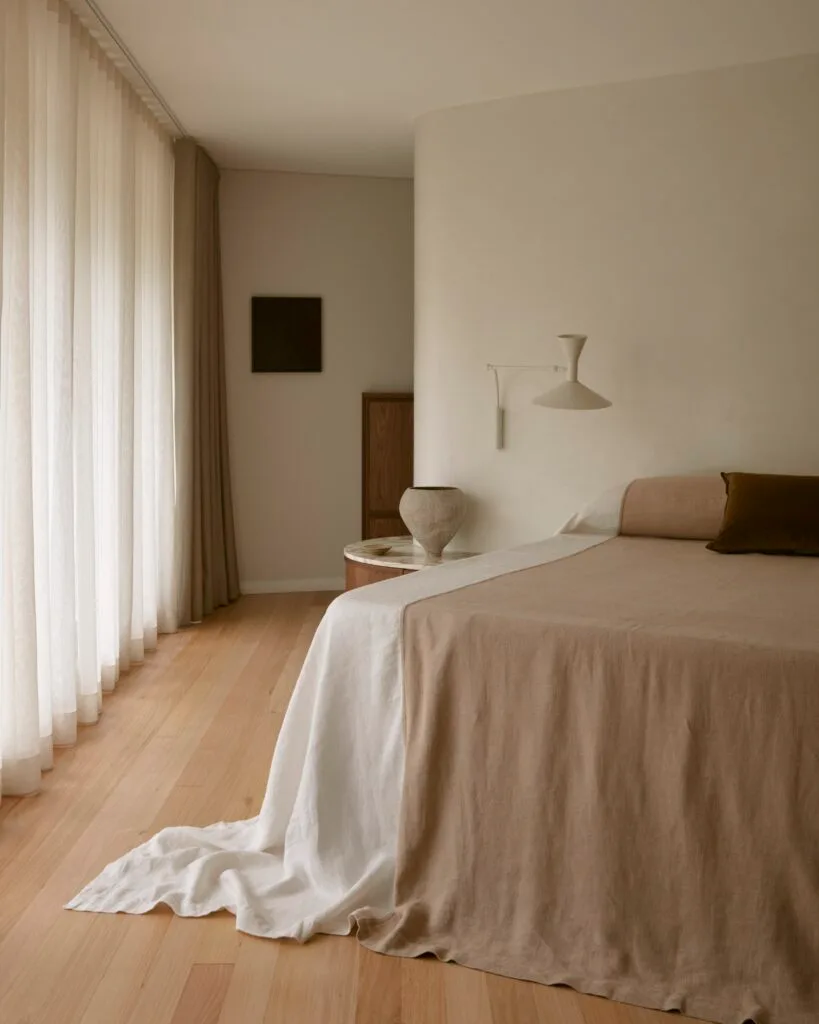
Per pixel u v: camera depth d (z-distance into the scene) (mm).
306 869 2230
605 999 1853
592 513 3943
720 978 1819
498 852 2049
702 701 1866
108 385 3877
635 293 4062
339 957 1982
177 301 4980
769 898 1787
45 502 3014
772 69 3818
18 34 2727
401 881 2119
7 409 2760
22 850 2430
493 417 4297
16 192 2744
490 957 1973
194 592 5125
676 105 3953
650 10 3326
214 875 2271
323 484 5902
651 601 2355
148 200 4500
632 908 1906
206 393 5258
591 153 4082
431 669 2146
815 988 1756
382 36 3551
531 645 2053
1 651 2756
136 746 3217
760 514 3428
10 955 1952
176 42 3629
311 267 5781
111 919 2100
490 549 4340
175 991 1839
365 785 2234
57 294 3152
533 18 3385
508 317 4246
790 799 1780
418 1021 1770
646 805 1905
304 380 5840
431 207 4375
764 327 3912
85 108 3416
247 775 2953
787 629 1996
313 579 5953
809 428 3891
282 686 3939
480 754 2080
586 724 1971
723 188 3920
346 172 5688
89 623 3438
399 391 5906
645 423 4086
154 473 4609
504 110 4203
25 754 2771
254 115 4539
